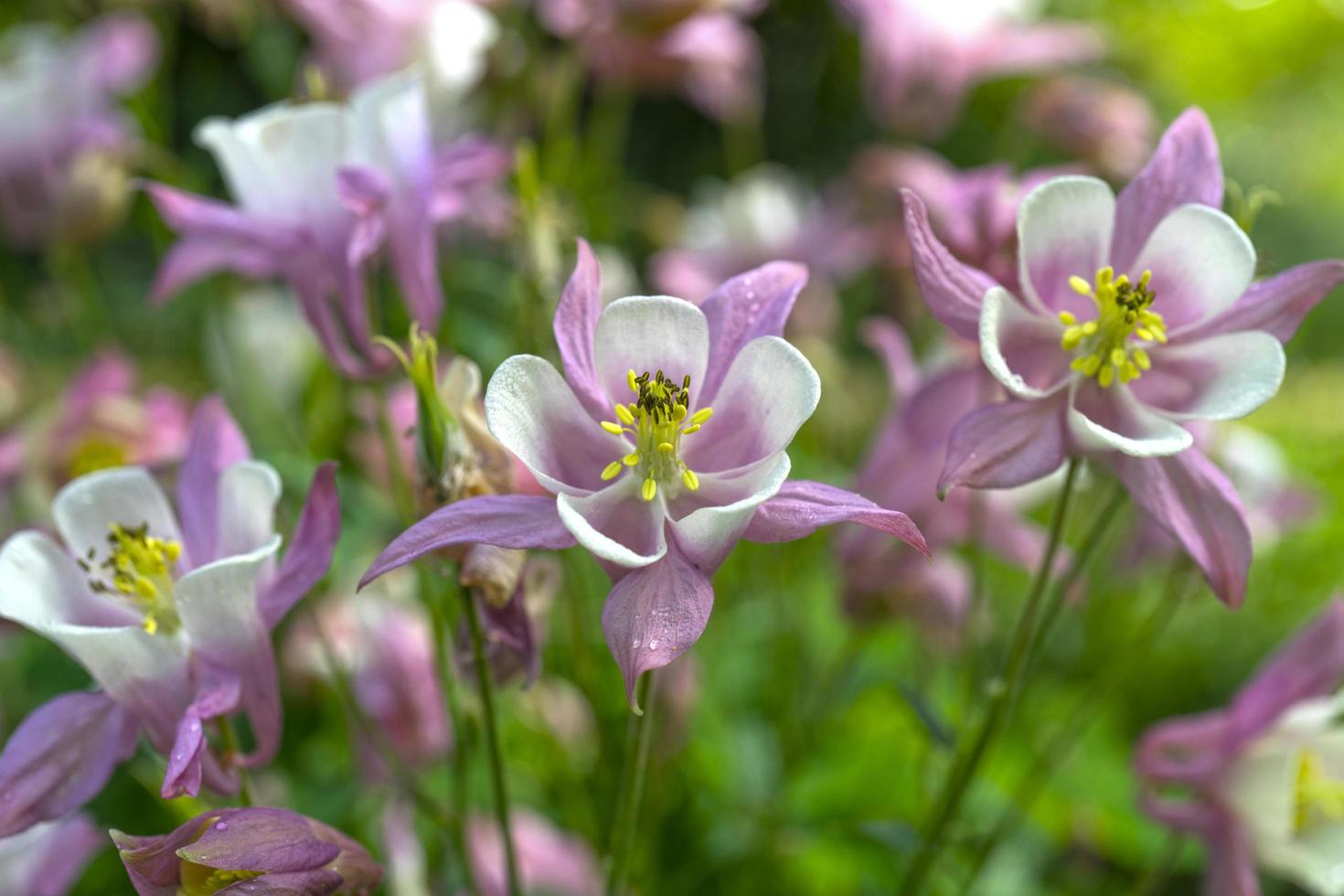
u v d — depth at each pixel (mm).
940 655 481
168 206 391
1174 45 1333
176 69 863
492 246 500
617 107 571
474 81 490
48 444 453
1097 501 505
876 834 397
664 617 310
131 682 331
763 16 1176
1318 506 496
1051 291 346
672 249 635
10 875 384
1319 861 396
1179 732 403
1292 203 1375
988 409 336
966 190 409
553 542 314
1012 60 556
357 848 330
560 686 445
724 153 1157
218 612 329
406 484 412
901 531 307
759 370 321
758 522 316
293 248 390
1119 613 604
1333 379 948
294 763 467
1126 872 559
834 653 526
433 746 433
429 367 332
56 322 590
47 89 504
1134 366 339
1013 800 441
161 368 661
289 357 522
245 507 340
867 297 690
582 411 325
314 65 460
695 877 460
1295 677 392
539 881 430
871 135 1228
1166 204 349
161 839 317
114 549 347
